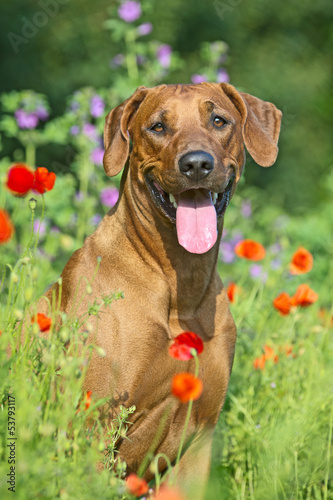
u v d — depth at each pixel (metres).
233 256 9.26
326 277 9.36
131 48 9.13
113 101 8.55
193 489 4.59
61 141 8.31
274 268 8.02
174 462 4.75
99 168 8.50
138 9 9.09
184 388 3.56
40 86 18.31
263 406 5.57
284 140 21.42
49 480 3.22
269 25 21.95
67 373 3.37
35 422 3.45
